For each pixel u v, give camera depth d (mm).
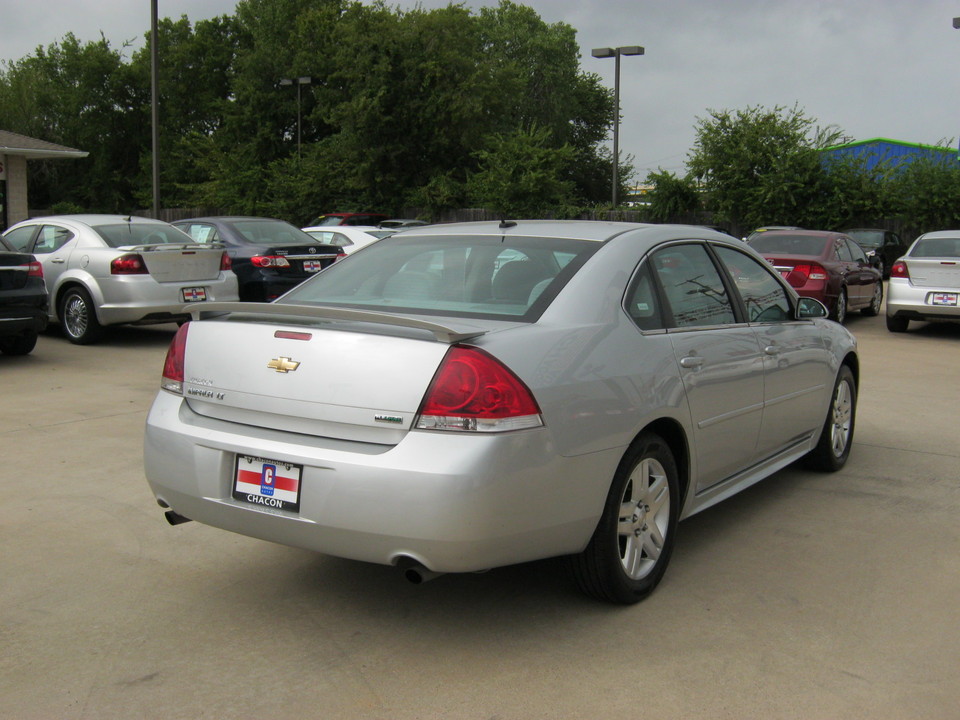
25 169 26047
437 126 41562
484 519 3031
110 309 10492
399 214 42594
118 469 5590
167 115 56844
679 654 3293
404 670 3170
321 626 3514
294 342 3350
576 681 3096
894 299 13148
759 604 3742
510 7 62750
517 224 4379
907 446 6488
